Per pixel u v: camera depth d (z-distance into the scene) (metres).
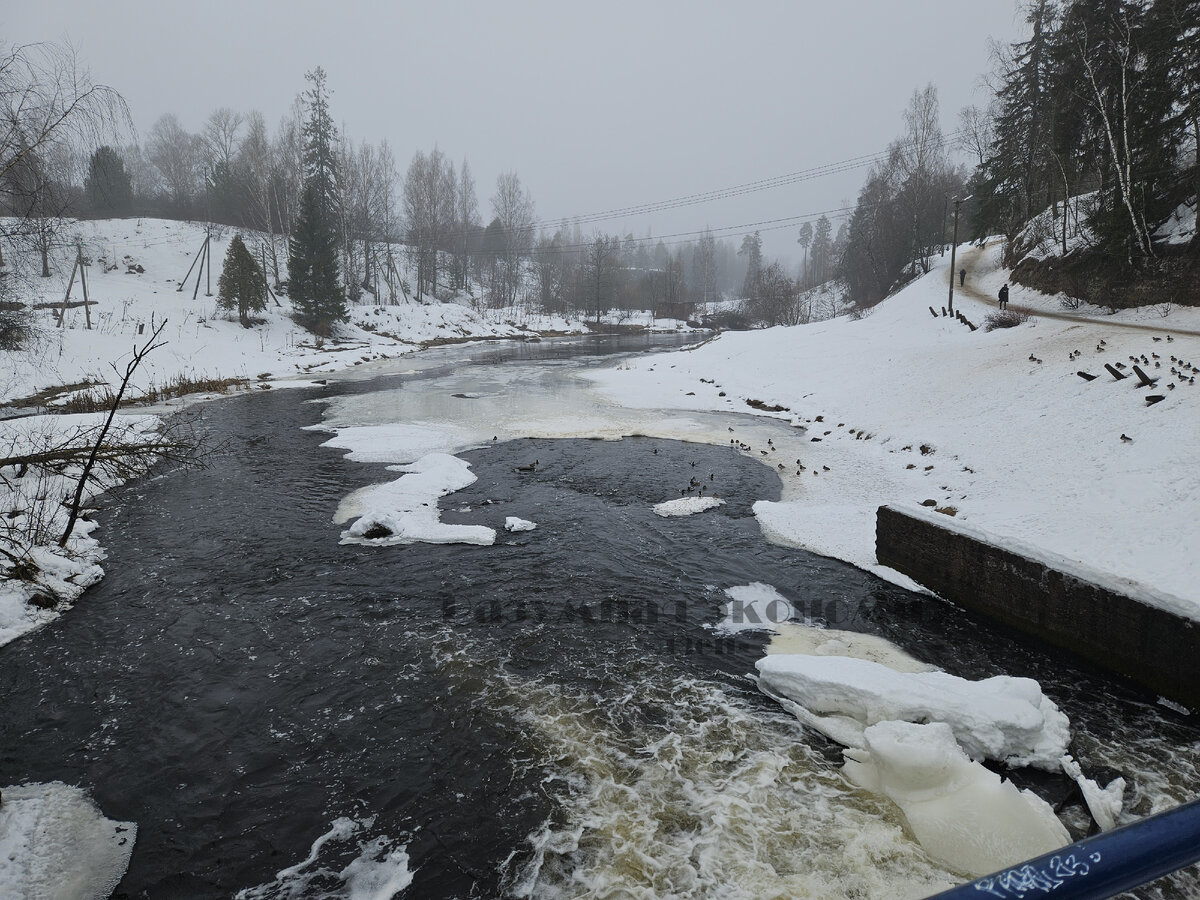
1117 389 15.06
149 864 5.07
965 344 25.81
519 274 92.94
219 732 6.56
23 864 5.03
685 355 38.38
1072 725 6.61
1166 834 1.17
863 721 6.36
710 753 6.13
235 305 43.03
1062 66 34.50
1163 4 26.23
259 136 59.41
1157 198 26.48
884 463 16.44
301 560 10.66
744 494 14.37
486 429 20.98
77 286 41.81
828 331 37.97
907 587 9.80
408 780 5.88
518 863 4.99
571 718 6.68
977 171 52.47
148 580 9.94
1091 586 7.59
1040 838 4.89
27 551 9.48
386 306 58.94
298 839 5.29
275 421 21.80
